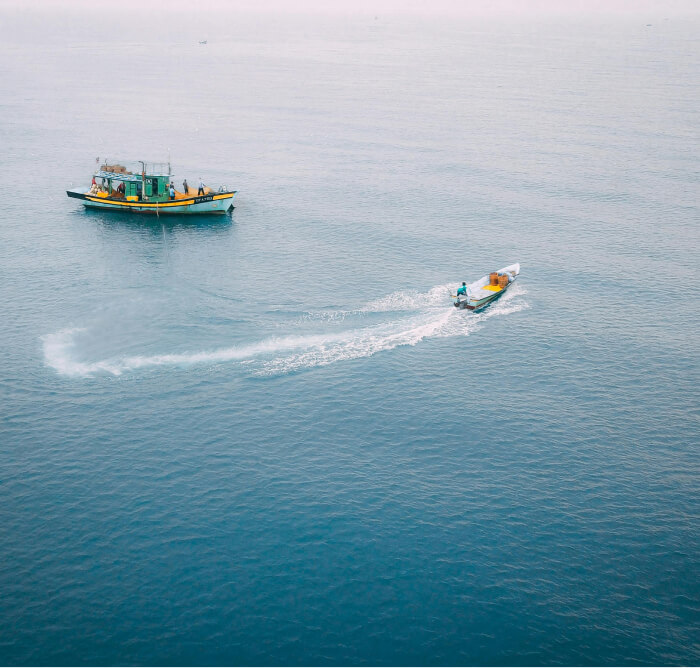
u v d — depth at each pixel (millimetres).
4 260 109375
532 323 92000
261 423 70875
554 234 124438
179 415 71625
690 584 53406
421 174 160500
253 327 89062
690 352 85750
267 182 154000
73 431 68688
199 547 55781
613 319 93750
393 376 79500
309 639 48844
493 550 56094
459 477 64062
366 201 141500
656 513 60094
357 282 103062
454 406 74375
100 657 47312
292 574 53625
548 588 52938
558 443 68875
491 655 48031
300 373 79438
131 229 125750
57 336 86062
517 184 153625
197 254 113625
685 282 105375
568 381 79438
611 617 50875
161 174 147625
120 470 63781
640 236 124125
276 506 60062
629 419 72812
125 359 81375
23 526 57250
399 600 51750
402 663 47312
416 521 58750
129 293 98188
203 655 47656
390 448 67875
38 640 48250
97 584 52438
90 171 161875
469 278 105188
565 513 59969
